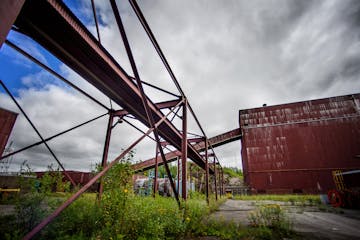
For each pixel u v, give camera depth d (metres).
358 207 11.93
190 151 13.34
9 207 7.46
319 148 30.08
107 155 7.74
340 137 29.86
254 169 31.75
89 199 5.90
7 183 11.51
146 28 5.15
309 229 5.84
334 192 13.98
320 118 31.78
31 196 4.16
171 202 8.27
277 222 5.89
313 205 14.77
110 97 6.14
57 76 5.32
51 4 3.09
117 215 4.11
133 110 6.98
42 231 3.71
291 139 31.92
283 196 25.31
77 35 3.75
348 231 5.61
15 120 11.51
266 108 35.56
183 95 7.78
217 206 13.02
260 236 4.89
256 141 33.69
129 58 4.09
